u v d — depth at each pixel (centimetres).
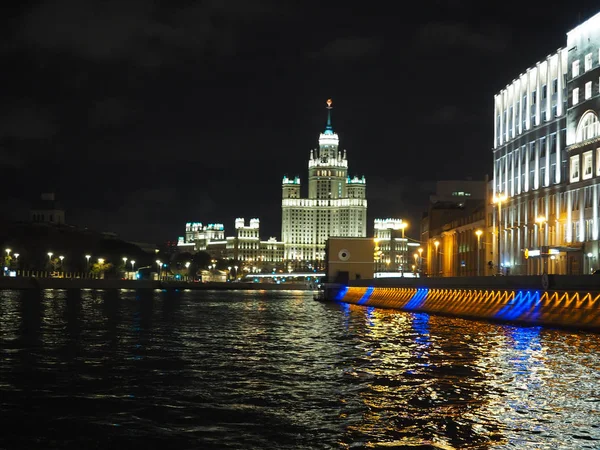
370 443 2794
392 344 6056
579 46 11256
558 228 11731
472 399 3547
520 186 13438
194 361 4919
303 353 5409
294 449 2730
